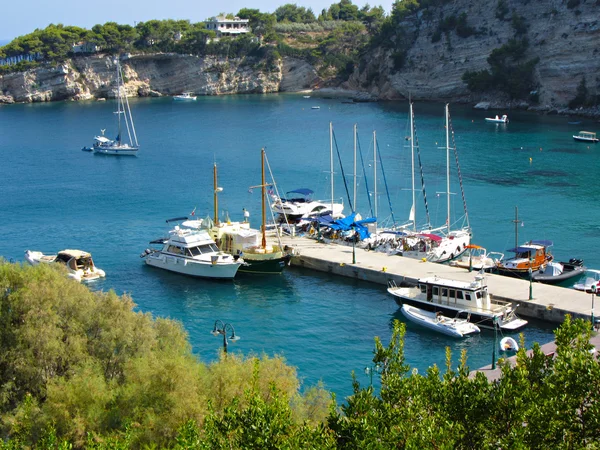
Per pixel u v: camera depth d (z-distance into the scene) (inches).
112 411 1398.9
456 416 1029.2
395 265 3026.6
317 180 5004.9
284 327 2471.7
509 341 2206.0
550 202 4220.0
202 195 4613.7
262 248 3120.1
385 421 1024.9
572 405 994.7
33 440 1365.7
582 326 1112.2
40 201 4488.2
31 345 1637.6
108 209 4261.8
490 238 3560.5
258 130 7588.6
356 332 2421.3
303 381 2046.0
